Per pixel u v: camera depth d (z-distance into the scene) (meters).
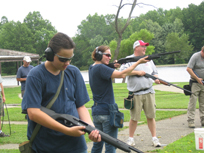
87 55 93.50
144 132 6.71
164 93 16.78
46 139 2.62
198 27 95.88
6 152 5.31
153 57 4.70
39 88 2.55
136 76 5.51
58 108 2.61
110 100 4.08
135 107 5.53
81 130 2.51
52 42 2.46
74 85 2.76
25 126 8.11
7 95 19.89
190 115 7.10
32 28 110.94
